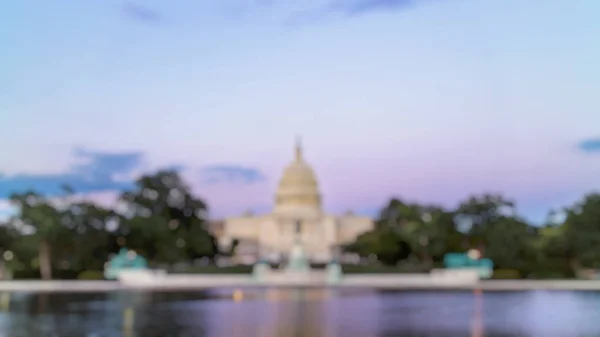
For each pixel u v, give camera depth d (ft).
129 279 408.05
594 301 273.13
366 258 543.39
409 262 513.04
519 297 300.20
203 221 524.93
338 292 334.24
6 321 193.36
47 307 239.91
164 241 469.16
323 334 166.20
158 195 508.12
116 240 461.78
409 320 199.00
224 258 614.34
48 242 428.15
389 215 556.92
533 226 508.12
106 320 195.62
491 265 447.01
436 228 487.61
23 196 429.38
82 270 443.73
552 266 454.40
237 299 285.02
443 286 381.81
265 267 437.58
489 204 504.84
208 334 164.55
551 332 172.45
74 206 442.91
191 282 418.10
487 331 174.40
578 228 460.96
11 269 440.04
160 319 198.70
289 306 245.45
